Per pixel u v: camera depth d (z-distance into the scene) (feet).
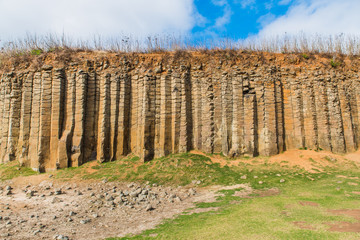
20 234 32.73
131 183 58.54
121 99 75.66
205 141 74.02
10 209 44.83
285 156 69.56
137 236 28.63
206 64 79.82
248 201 40.34
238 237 25.41
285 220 29.37
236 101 74.49
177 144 73.00
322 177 55.72
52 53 78.84
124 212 40.29
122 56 79.92
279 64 80.74
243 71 76.84
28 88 74.95
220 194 48.19
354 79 82.07
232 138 72.64
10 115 75.61
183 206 42.01
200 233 27.35
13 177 65.21
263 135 72.90
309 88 77.20
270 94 75.36
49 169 68.28
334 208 33.14
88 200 48.19
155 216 37.27
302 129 75.00
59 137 70.64
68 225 35.45
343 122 76.69
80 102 72.64
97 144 73.05
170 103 75.36
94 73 76.38
